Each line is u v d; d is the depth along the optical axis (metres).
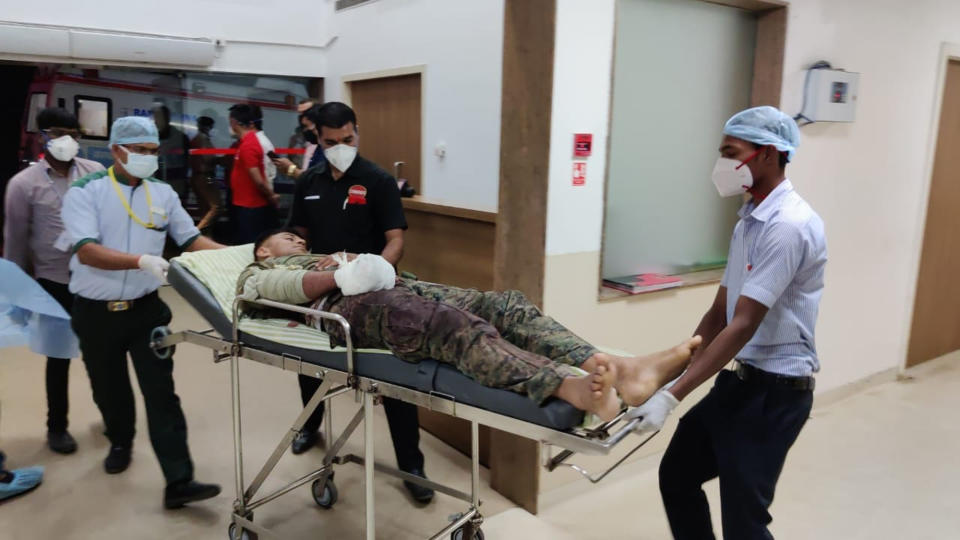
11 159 4.78
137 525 2.39
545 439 1.47
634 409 1.52
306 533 2.39
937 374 4.26
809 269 1.63
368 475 1.80
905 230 3.93
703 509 1.90
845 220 3.57
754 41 3.16
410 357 1.71
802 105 3.20
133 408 2.68
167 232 2.59
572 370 1.58
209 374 3.92
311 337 1.92
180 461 2.43
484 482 2.79
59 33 4.45
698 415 1.82
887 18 3.47
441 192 4.42
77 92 4.81
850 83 3.25
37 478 2.60
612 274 2.90
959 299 4.60
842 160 3.46
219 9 5.18
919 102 3.78
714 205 3.22
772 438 1.67
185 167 5.36
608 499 2.69
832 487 2.82
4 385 3.67
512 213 2.51
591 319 2.62
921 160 3.89
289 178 5.70
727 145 1.70
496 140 3.89
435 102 4.36
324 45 5.68
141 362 2.39
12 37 4.29
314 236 2.66
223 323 2.12
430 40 4.34
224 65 5.28
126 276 2.32
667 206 3.04
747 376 1.71
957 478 2.91
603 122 2.50
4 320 2.37
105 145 5.00
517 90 2.43
